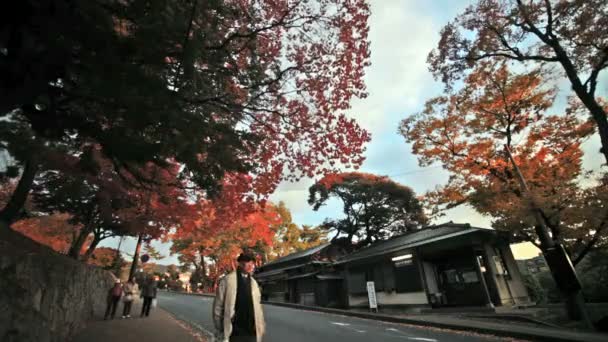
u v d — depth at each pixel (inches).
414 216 1337.4
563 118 494.6
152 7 152.3
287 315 614.9
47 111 192.9
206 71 228.1
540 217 434.6
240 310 135.3
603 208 409.7
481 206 509.7
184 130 190.9
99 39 149.5
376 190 1357.0
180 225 496.4
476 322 458.3
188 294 1409.9
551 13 423.8
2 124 210.7
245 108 281.4
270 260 1646.2
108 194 440.5
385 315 586.9
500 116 526.6
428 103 582.2
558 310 508.7
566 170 472.4
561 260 404.2
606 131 408.2
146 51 165.3
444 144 572.4
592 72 414.3
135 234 629.9
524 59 466.9
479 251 619.2
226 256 1391.5
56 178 427.5
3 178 279.3
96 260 1056.2
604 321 371.9
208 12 193.9
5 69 156.0
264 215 1320.1
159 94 166.9
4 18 144.3
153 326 415.5
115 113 195.8
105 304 610.5
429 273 682.8
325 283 966.4
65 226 665.6
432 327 457.7
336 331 410.6
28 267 225.0
